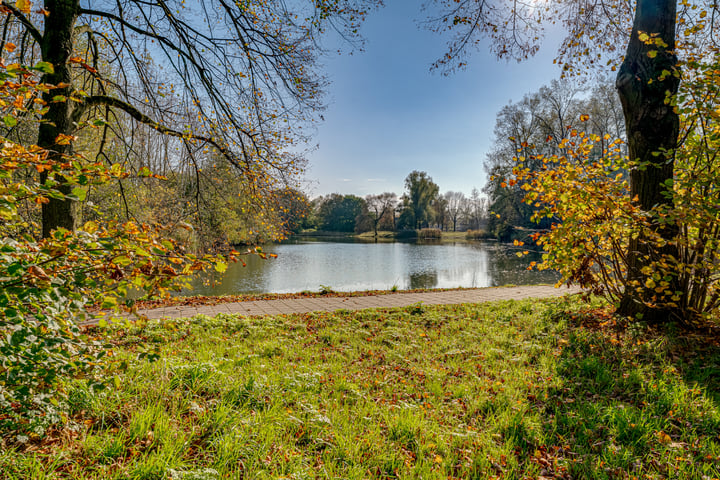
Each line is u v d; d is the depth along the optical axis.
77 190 2.11
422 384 4.38
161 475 2.30
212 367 3.89
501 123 31.28
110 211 11.14
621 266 6.32
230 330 6.67
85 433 2.64
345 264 26.81
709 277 5.29
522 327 6.66
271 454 2.71
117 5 7.04
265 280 19.33
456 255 33.88
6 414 2.42
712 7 6.57
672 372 4.13
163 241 2.20
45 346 2.12
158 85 7.60
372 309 8.76
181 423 2.93
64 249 1.95
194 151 7.68
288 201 8.84
